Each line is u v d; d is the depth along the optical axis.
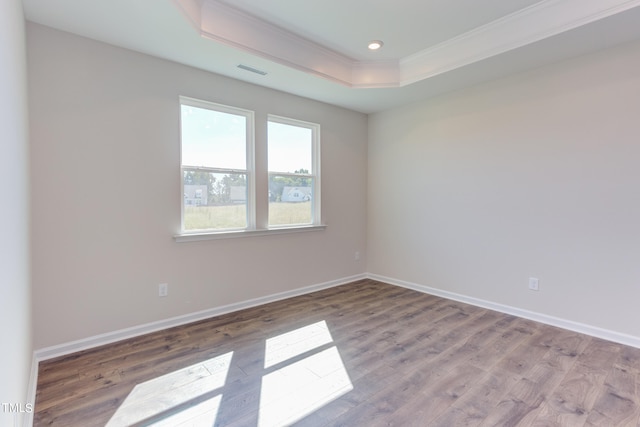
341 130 4.49
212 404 1.93
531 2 2.52
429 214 4.11
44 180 2.37
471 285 3.72
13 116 1.42
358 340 2.78
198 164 3.23
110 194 2.67
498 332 2.94
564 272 3.02
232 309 3.46
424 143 4.13
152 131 2.87
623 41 2.62
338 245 4.53
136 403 1.93
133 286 2.80
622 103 2.67
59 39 2.41
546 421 1.79
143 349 2.59
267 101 3.67
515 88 3.28
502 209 3.43
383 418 1.82
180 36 2.49
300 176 4.14
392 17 2.72
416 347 2.65
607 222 2.77
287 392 2.05
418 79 3.45
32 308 2.27
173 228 3.02
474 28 2.91
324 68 3.38
